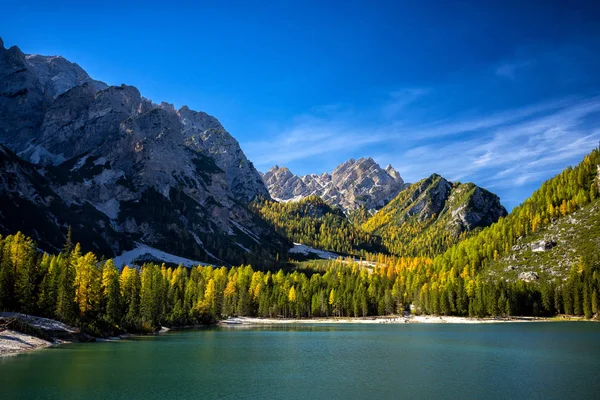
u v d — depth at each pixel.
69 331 111.94
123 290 162.12
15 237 125.31
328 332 159.88
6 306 113.81
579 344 115.88
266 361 90.12
